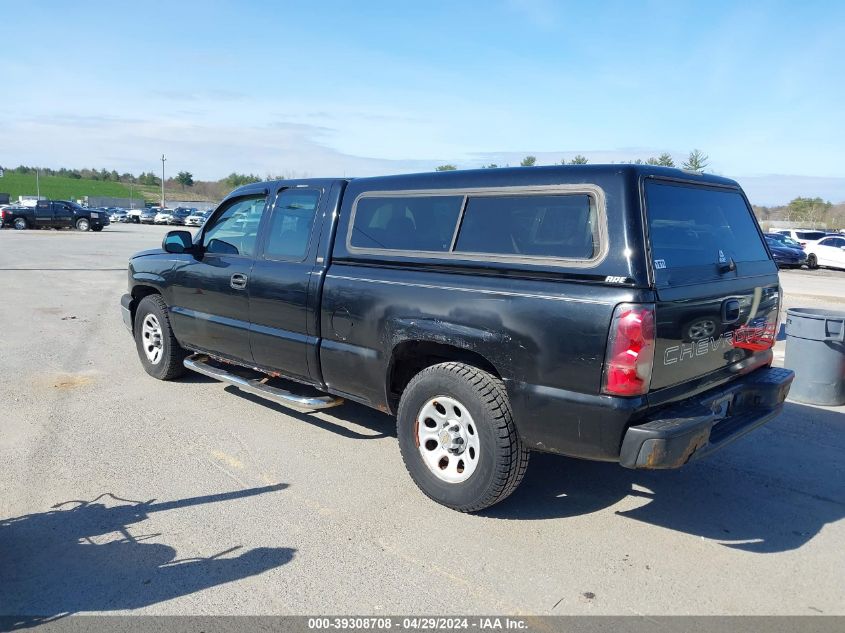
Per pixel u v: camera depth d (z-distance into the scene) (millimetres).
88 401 5914
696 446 3387
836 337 6199
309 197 4918
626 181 3371
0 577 3186
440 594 3143
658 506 4137
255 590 3137
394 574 3299
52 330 9102
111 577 3211
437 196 4129
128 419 5453
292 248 4949
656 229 3441
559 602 3105
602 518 3957
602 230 3365
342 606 3037
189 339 6016
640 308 3203
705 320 3646
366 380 4406
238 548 3502
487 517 3926
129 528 3678
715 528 3869
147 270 6430
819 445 5250
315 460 4688
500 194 3816
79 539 3549
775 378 4227
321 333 4664
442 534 3705
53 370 6941
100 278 15297
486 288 3688
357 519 3848
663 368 3377
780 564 3484
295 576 3262
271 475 4422
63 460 4582
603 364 3271
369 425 5426
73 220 38062
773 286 4422
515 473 3715
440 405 3979
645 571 3387
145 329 6621
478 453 3748
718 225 4090
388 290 4168
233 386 6465
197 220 54094
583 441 3406
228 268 5418
